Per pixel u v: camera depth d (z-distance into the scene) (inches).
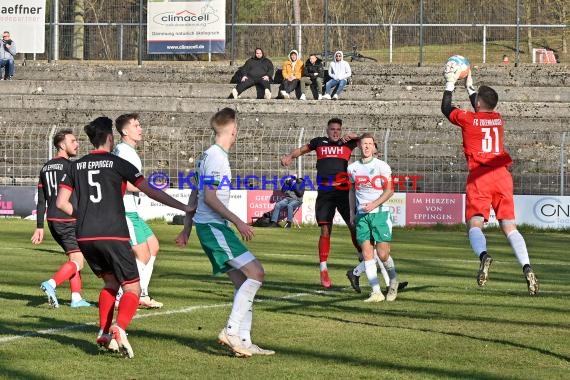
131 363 657.0
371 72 3132.4
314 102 2802.7
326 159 1167.0
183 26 3065.9
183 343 736.3
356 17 3491.6
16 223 2185.0
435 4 3319.4
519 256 835.4
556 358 684.7
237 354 678.5
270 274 1269.7
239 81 2883.9
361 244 1021.8
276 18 3587.6
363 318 876.0
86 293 1066.7
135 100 2864.2
